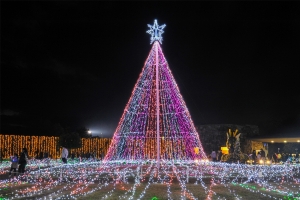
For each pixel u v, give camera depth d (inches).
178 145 1088.2
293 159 1403.8
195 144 1088.2
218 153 1413.6
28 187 663.1
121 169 1074.7
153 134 1075.3
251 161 1284.4
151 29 978.1
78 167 1154.0
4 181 745.0
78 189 623.5
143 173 920.9
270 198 524.1
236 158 1266.0
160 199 506.9
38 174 908.6
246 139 1641.2
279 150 1651.1
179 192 581.6
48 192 594.2
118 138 1114.1
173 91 1013.8
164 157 1097.4
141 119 1065.5
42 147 1536.7
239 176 855.7
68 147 1521.9
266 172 971.9
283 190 625.3
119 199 510.9
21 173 909.2
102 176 871.1
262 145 1622.8
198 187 647.8
